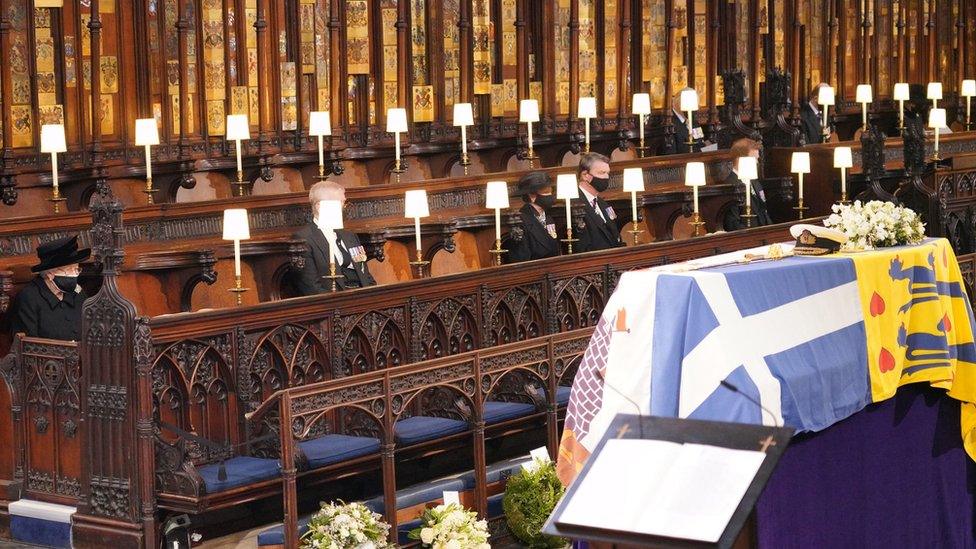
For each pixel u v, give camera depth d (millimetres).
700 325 5637
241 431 8180
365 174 15734
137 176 13320
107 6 13016
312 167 15133
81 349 7922
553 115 17656
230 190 14367
